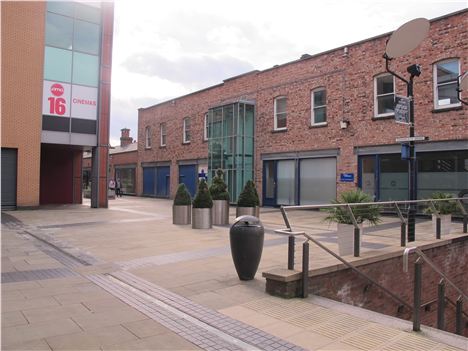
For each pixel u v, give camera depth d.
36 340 3.91
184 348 3.81
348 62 17.81
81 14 20.55
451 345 4.04
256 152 22.39
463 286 9.95
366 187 17.14
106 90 21.22
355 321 4.66
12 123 18.66
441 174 14.79
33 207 19.22
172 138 30.36
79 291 5.65
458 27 14.27
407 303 7.70
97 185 21.03
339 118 18.09
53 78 19.77
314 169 19.42
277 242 9.50
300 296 5.58
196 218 12.19
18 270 6.89
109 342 3.90
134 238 10.34
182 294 5.57
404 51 9.19
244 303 5.24
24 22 18.97
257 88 22.45
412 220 9.28
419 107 15.26
